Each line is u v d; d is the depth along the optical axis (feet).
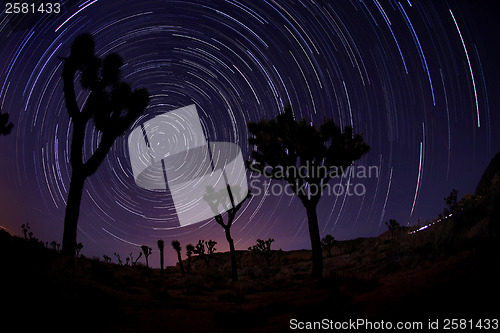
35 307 15.67
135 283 35.60
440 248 25.59
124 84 38.73
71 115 37.32
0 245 21.62
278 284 38.58
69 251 33.42
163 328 17.80
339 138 40.34
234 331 17.28
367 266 36.68
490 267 16.51
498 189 25.66
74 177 35.78
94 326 16.75
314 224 40.81
